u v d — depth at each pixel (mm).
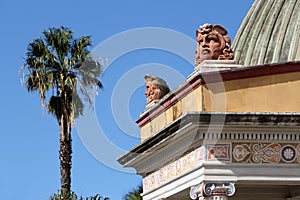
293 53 23828
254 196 23969
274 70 20266
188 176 20719
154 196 23000
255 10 26703
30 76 44219
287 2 25641
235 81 20156
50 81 44000
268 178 19984
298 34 24141
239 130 19875
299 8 24953
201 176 19953
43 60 44094
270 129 19953
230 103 20109
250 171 19953
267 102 20234
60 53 44188
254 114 19594
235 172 19906
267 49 24938
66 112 44000
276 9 25656
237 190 23828
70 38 44531
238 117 19562
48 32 44625
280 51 24297
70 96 43875
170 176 21953
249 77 20219
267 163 20016
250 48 25562
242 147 19984
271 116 19656
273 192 23953
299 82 20391
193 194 20250
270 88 20281
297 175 20078
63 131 44094
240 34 26875
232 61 20578
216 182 19859
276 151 20094
